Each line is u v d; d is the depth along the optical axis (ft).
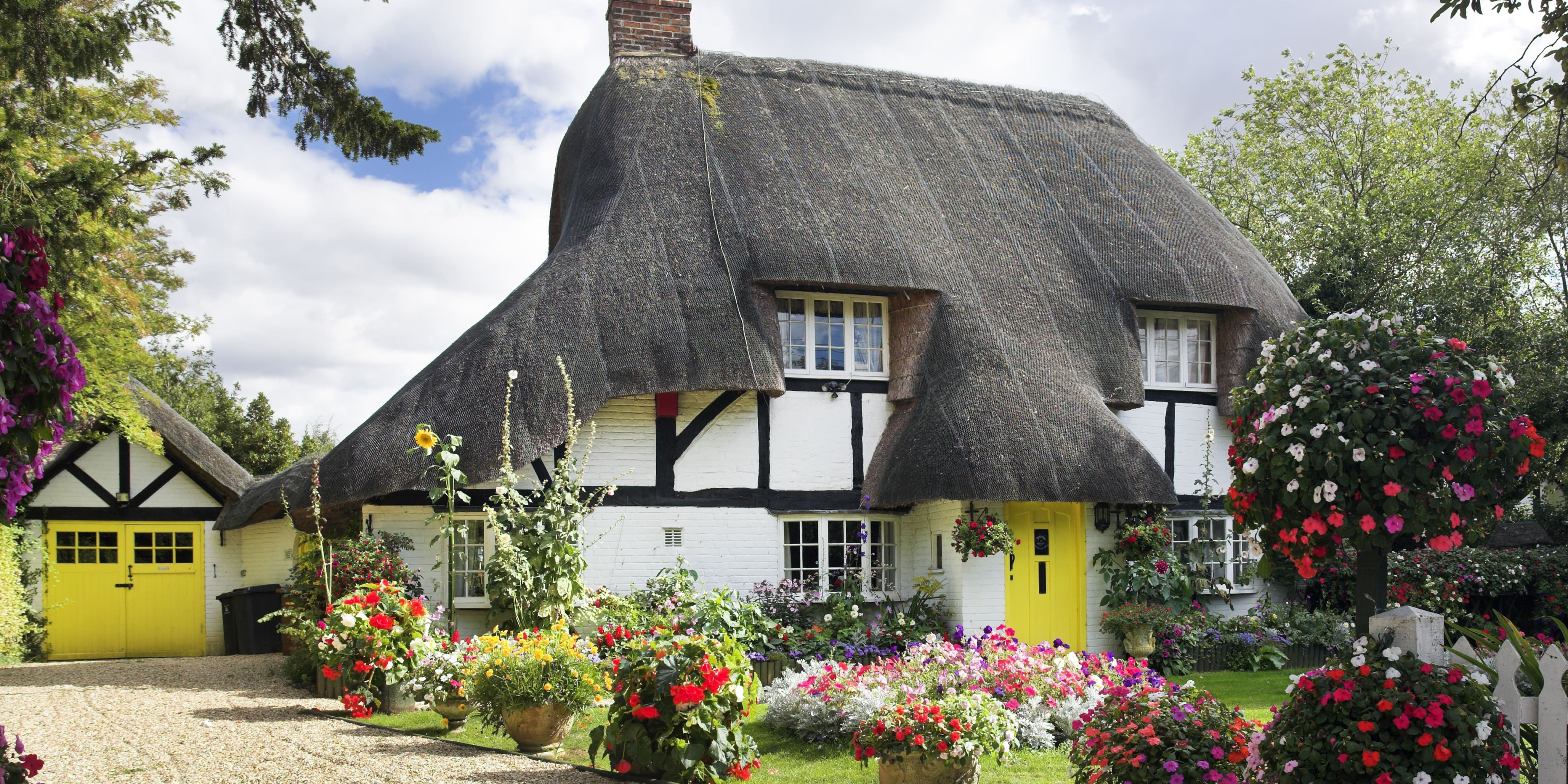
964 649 30.50
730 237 40.65
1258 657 40.57
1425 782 12.92
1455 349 16.10
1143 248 45.98
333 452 36.42
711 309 38.70
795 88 48.75
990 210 46.11
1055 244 45.57
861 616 39.93
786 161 44.29
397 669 27.32
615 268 38.81
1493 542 53.52
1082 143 51.60
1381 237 64.23
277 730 25.14
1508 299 64.08
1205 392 46.24
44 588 51.39
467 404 35.47
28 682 35.35
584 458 34.37
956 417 38.19
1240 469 17.30
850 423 41.63
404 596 31.14
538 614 30.94
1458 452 15.17
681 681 19.61
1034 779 21.40
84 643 52.34
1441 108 77.71
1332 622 42.57
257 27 28.55
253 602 49.62
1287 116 81.15
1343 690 13.73
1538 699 14.12
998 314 41.96
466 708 25.34
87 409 42.47
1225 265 46.37
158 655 53.42
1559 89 23.81
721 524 39.50
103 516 53.21
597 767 21.43
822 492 40.88
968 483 36.76
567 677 23.17
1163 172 51.83
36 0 27.91
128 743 23.72
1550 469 56.59
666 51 49.73
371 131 29.76
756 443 40.37
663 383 37.19
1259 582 45.55
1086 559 41.93
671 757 19.39
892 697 25.20
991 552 38.42
